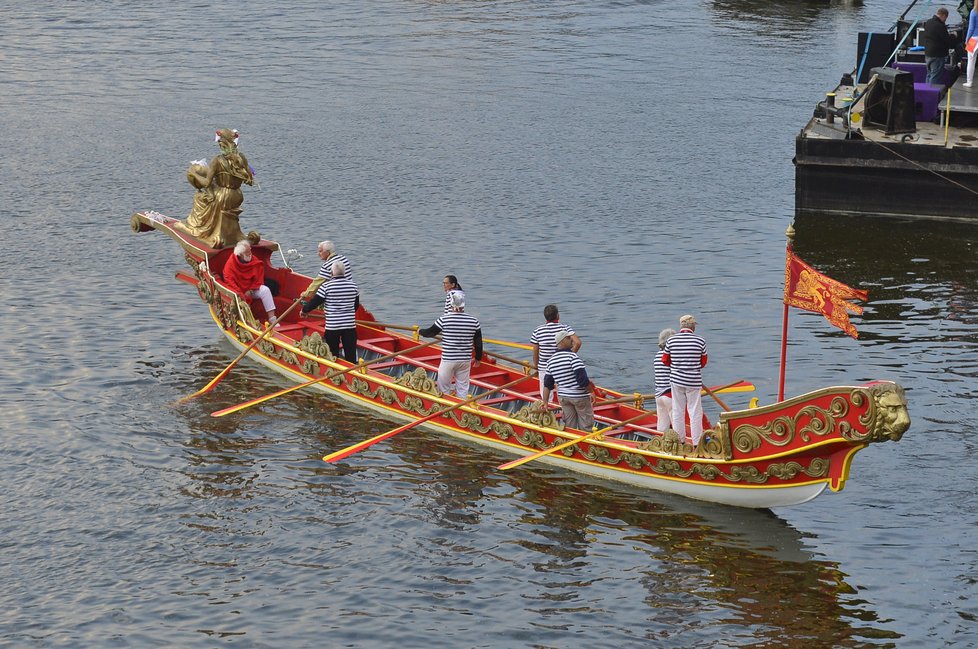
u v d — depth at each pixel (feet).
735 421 143.13
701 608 128.06
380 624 124.16
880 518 147.43
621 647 120.88
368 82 406.82
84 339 205.98
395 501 151.43
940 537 142.72
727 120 362.12
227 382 190.70
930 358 197.47
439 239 259.39
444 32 486.79
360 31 485.15
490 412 167.22
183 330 212.84
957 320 215.31
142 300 225.76
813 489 140.87
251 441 169.07
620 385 187.42
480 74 419.95
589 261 246.47
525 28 497.05
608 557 138.51
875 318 216.54
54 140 333.42
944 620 125.90
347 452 158.51
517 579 133.39
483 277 237.04
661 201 288.30
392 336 200.85
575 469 161.38
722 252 252.62
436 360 193.47
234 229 208.95
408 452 166.81
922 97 291.38
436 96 388.98
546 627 124.16
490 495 153.89
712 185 301.22
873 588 132.05
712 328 211.20
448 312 173.06
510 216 275.18
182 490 153.28
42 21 490.90
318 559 136.87
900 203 277.03
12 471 157.28
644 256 249.75
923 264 245.86
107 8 515.91
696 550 140.26
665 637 122.62
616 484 157.79
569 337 159.43
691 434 152.66
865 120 289.33
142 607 126.93
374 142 336.70
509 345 187.93
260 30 483.10
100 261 245.45
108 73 412.77
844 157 276.00
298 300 190.29
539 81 410.52
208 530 143.02
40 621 124.26
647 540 142.61
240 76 411.54
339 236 260.83
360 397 183.01
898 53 320.91
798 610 127.75
